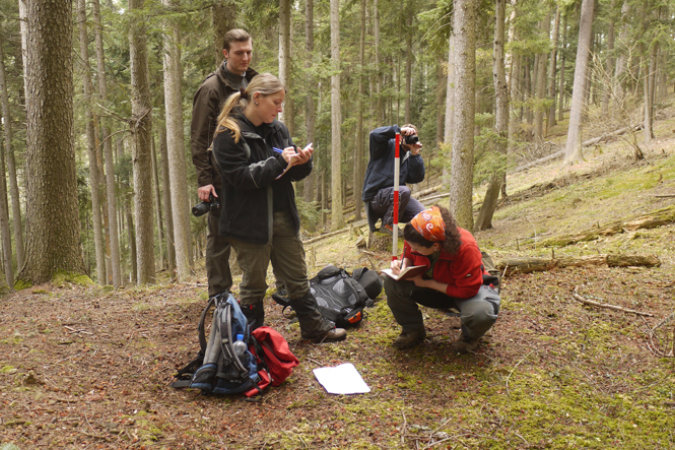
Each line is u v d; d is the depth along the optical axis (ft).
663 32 50.03
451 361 11.49
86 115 38.68
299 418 9.31
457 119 27.09
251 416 9.40
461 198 27.53
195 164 11.92
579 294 14.99
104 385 10.31
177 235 45.75
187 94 60.85
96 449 7.91
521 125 44.96
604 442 8.51
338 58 57.67
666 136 52.29
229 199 10.46
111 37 39.68
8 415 8.59
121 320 14.43
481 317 10.71
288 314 14.53
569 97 126.62
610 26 76.28
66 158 21.01
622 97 45.03
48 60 20.06
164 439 8.41
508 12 43.47
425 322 13.69
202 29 34.06
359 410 9.55
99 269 49.52
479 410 9.50
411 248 10.91
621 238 22.52
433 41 36.14
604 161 46.93
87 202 54.70
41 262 20.77
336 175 61.41
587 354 11.69
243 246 10.83
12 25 46.78
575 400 9.85
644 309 13.83
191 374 10.73
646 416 9.21
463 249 10.36
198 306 15.52
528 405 9.63
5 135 47.14
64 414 8.88
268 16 48.62
